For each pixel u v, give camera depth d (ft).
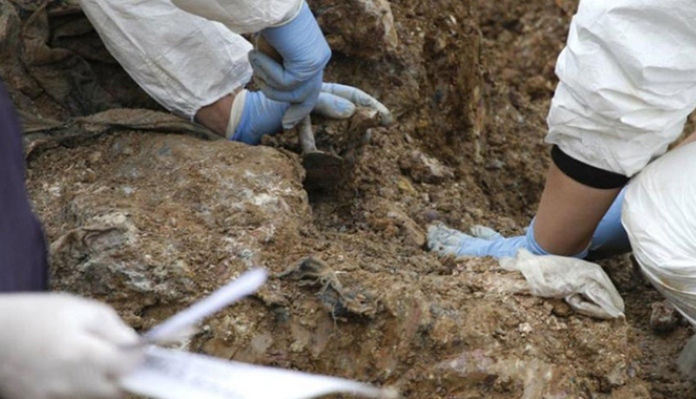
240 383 4.82
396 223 11.91
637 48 9.43
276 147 11.84
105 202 10.34
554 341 10.01
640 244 10.21
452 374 9.64
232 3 10.14
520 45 16.28
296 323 9.55
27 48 12.12
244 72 11.85
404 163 13.15
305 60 10.77
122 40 11.49
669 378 11.11
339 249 10.38
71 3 12.37
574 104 10.02
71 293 9.71
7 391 4.53
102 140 11.49
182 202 10.42
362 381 9.60
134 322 9.55
